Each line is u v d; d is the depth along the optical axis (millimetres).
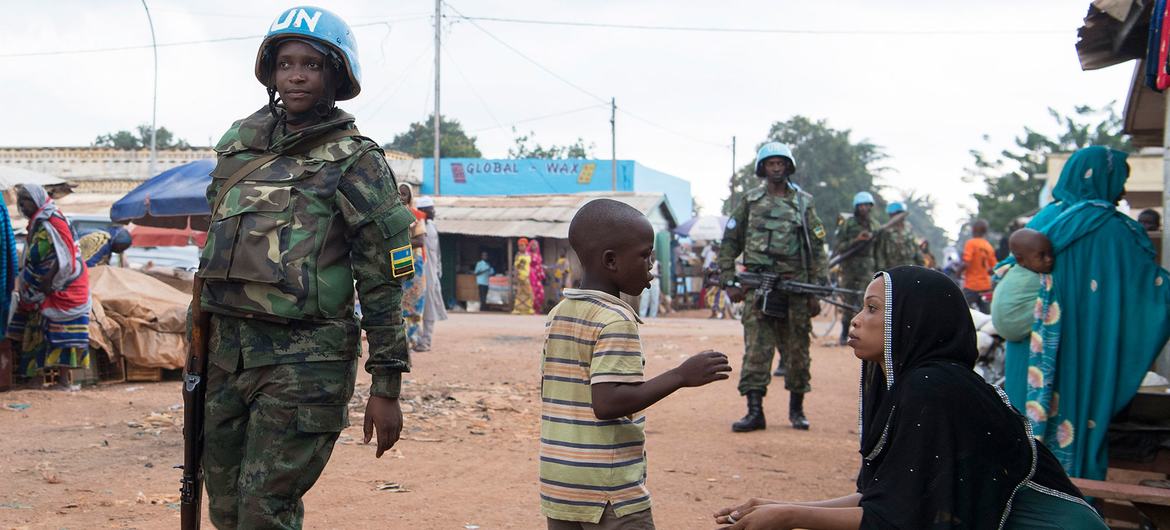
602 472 2756
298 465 2846
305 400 2820
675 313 25625
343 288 2941
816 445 6746
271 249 2816
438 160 32594
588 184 38469
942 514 2455
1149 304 4438
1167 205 5230
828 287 6996
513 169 38625
